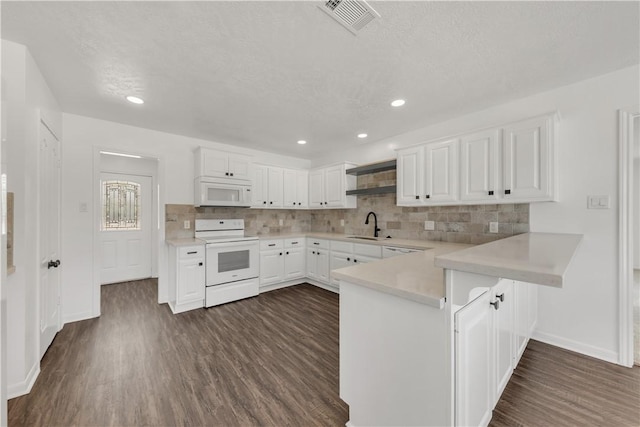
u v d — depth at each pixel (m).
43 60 1.81
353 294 1.34
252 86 2.18
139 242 4.56
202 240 3.34
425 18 1.42
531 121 2.12
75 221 2.75
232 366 1.94
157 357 2.06
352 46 1.66
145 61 1.82
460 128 2.83
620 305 1.94
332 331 2.53
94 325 2.65
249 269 3.58
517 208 2.43
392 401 1.17
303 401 1.58
